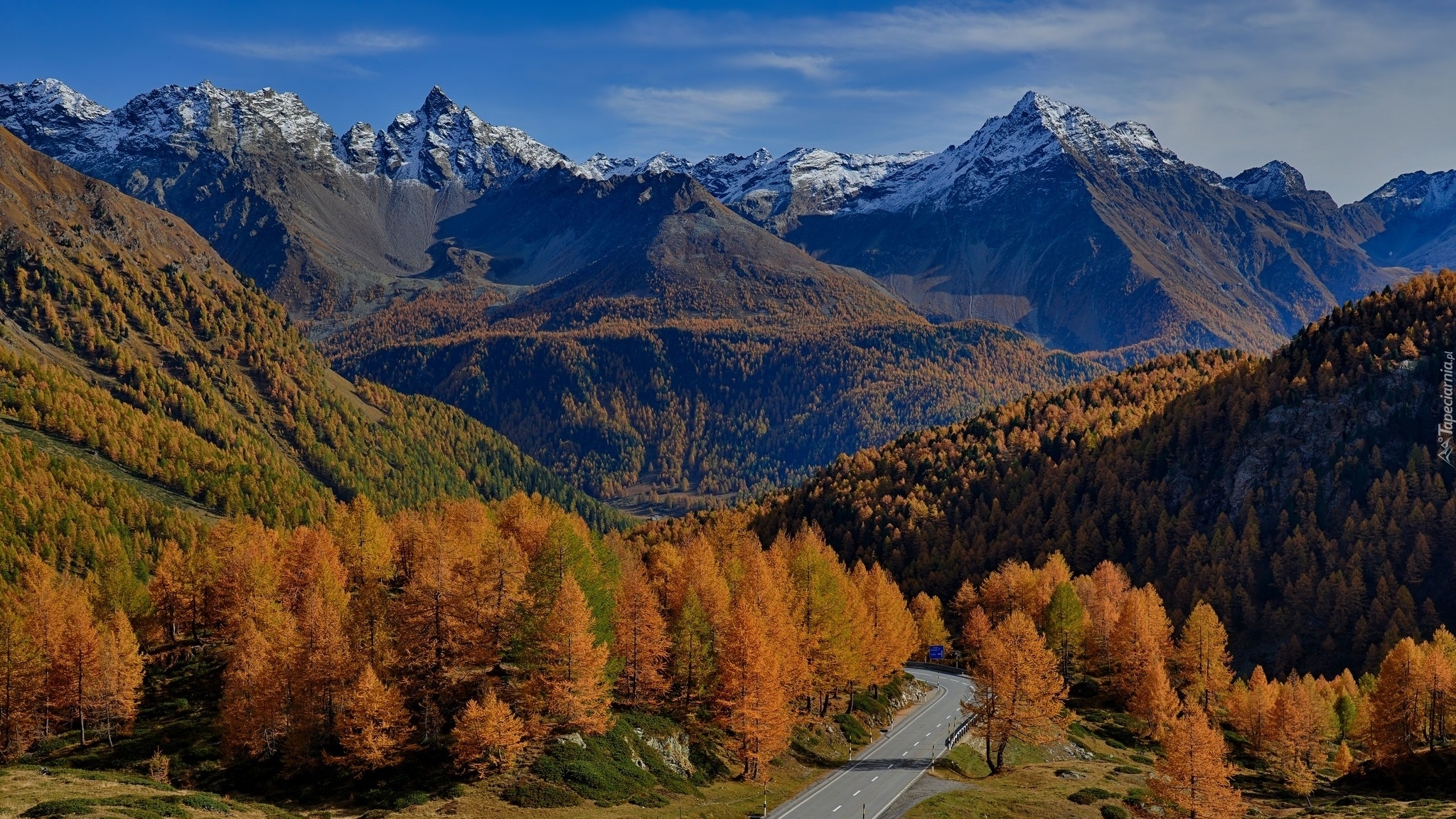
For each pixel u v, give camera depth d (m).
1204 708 116.56
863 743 102.06
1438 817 80.25
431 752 77.06
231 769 80.06
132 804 62.00
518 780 73.69
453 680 84.88
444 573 83.62
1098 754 106.62
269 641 88.44
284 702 80.12
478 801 70.38
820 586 104.31
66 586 119.94
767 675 83.75
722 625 94.81
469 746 73.69
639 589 90.44
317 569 102.69
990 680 93.25
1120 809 81.12
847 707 108.56
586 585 89.25
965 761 96.81
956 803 79.19
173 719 92.06
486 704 74.12
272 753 80.94
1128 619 121.12
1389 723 99.75
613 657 85.94
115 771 79.31
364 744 74.56
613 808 72.81
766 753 84.56
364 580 113.81
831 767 93.25
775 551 126.69
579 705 78.81
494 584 83.75
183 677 101.81
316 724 79.69
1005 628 94.00
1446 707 98.69
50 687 86.81
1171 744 79.69
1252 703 109.62
